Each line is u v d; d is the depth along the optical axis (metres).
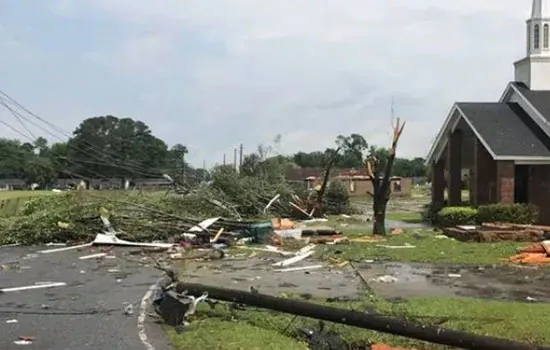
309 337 7.54
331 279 12.36
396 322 6.78
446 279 12.33
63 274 13.33
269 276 12.88
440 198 30.25
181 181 26.14
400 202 52.34
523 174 26.41
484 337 6.16
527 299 10.12
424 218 30.27
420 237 20.77
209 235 19.11
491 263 14.74
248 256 16.47
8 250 18.14
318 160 82.88
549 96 27.14
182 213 22.23
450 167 28.41
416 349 6.98
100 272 13.65
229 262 15.32
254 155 34.69
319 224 26.97
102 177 40.78
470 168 30.55
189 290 8.98
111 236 19.34
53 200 23.95
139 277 12.87
